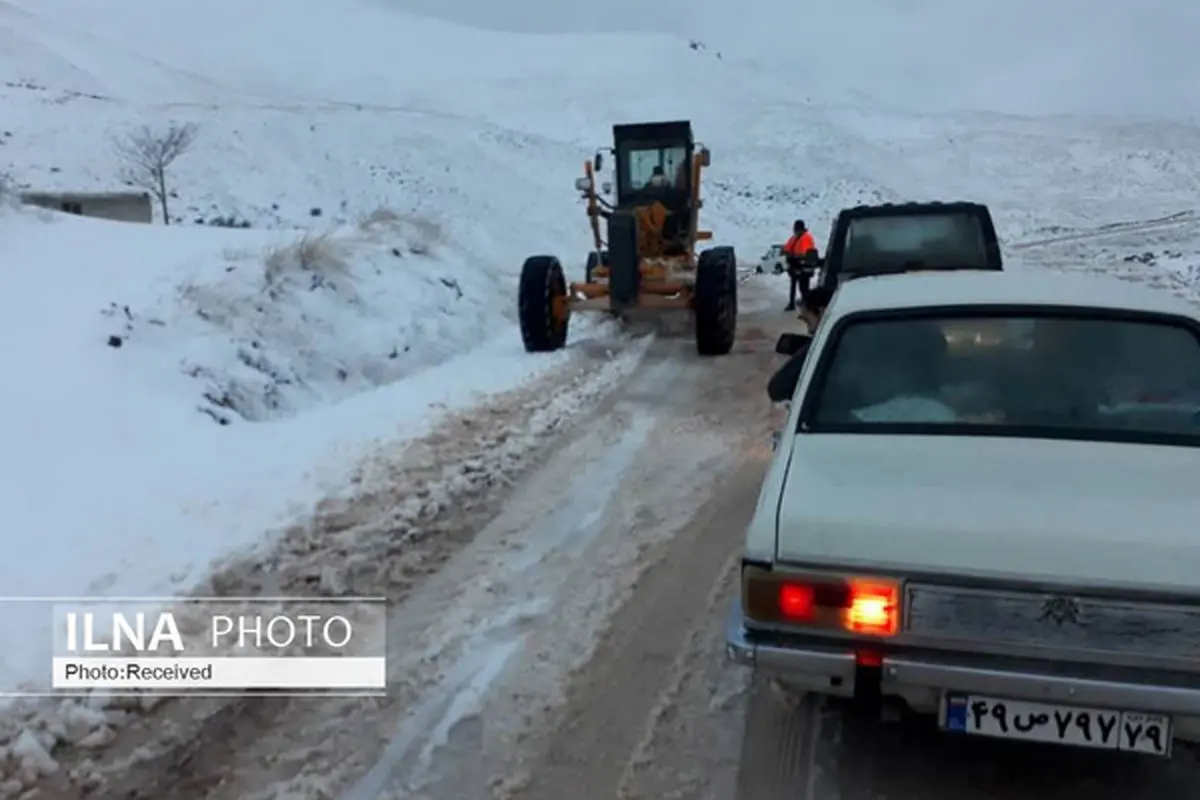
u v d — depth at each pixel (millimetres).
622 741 3441
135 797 3154
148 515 5336
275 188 32750
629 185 13016
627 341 11617
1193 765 3297
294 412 7926
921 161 55156
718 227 37000
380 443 6949
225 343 8148
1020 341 3701
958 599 2781
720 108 62750
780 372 4355
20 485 5434
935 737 3459
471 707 3656
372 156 36500
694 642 4121
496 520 5547
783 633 2930
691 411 8062
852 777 3236
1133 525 2818
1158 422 3389
